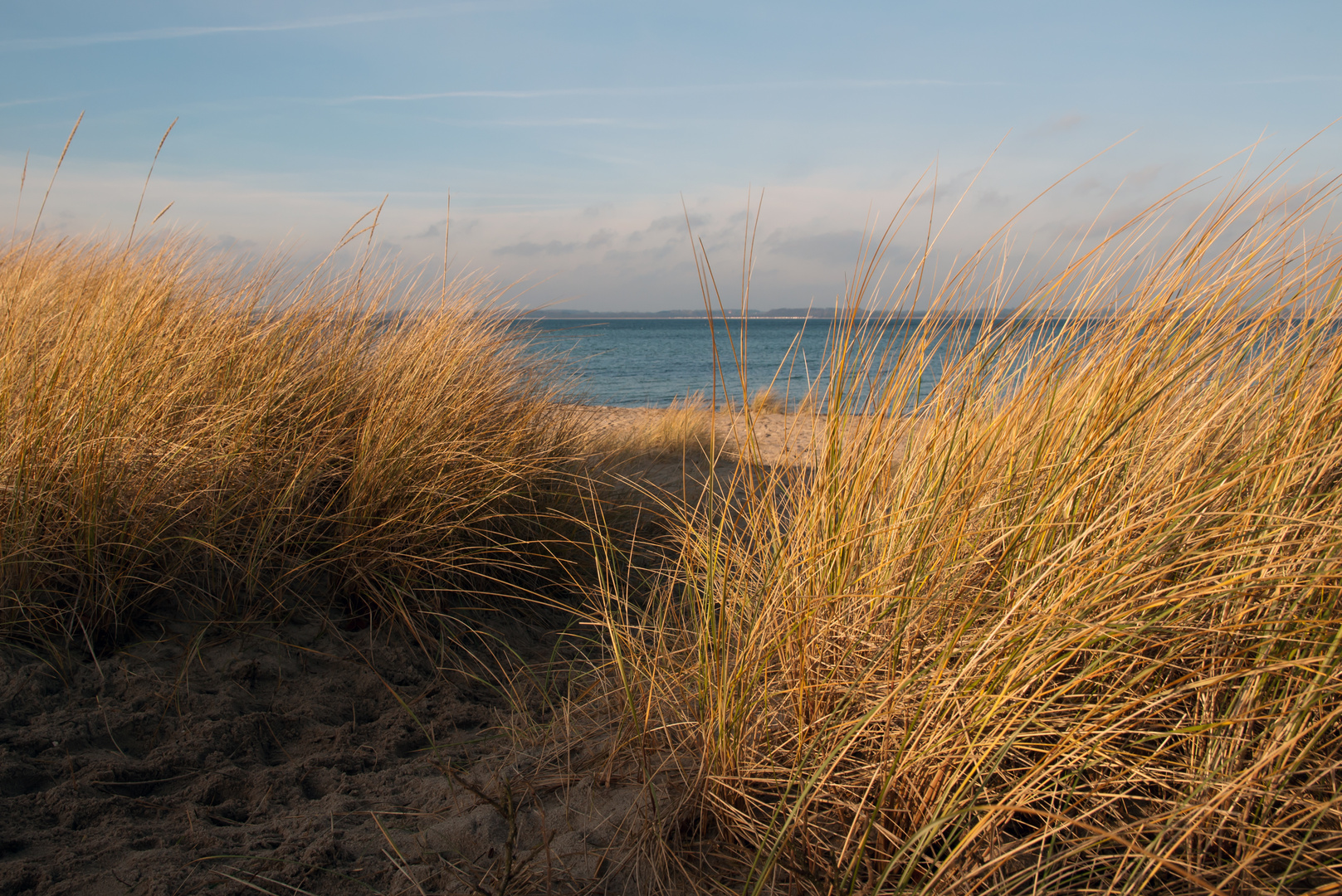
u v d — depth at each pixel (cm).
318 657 268
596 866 171
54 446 254
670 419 753
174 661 243
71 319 309
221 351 330
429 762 224
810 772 179
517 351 435
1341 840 140
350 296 386
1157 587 168
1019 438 202
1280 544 152
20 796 179
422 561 307
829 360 220
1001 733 151
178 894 157
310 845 178
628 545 404
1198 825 139
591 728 238
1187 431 185
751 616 219
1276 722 147
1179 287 189
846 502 214
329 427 335
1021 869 150
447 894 163
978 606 174
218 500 278
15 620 229
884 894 148
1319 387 174
